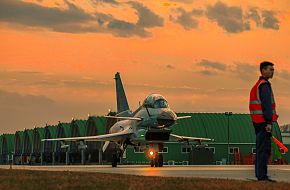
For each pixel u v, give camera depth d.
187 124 186.62
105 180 35.41
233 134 186.12
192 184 31.66
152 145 91.12
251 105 36.16
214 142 182.50
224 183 32.62
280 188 29.77
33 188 29.25
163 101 91.81
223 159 180.62
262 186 30.58
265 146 35.72
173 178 37.81
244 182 33.66
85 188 29.38
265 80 35.84
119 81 127.44
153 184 31.77
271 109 35.41
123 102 125.44
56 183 32.69
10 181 34.12
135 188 29.22
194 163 171.62
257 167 35.97
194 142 104.94
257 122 35.78
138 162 174.25
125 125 100.12
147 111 91.12
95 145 198.38
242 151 184.38
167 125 89.62
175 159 176.50
